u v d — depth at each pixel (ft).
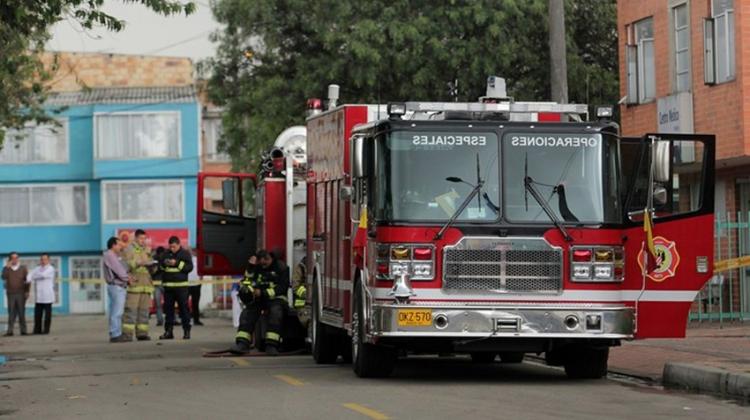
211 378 80.53
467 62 167.02
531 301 72.08
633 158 74.18
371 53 166.81
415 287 71.77
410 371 85.61
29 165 314.55
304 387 73.20
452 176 72.69
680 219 74.18
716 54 130.11
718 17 129.80
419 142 72.84
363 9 170.19
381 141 73.15
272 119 180.45
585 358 77.97
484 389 71.36
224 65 189.16
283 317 104.47
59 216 315.58
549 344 73.36
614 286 72.74
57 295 315.37
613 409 61.93
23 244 314.76
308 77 175.94
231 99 190.08
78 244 314.96
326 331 92.02
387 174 72.64
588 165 73.36
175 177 313.12
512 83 173.47
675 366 73.31
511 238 72.13
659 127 139.95
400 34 165.58
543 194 72.79
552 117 75.77
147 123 313.53
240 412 61.87
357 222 77.15
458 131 73.10
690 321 123.34
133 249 134.72
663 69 140.77
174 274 135.03
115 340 134.41
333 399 66.54
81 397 71.46
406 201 72.28
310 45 181.57
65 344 131.13
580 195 73.05
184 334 135.74
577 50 177.47
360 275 77.61
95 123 312.09
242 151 200.13
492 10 165.27
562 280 72.28
